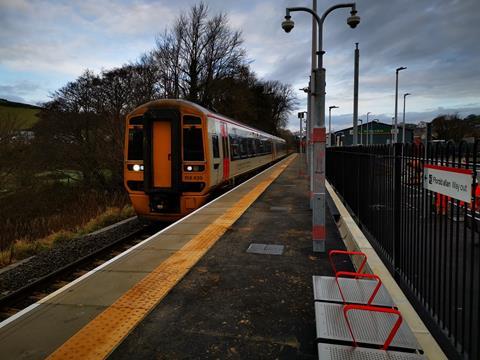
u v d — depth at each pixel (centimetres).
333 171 1692
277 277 521
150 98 2978
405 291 493
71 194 2416
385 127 5447
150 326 384
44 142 2345
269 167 3319
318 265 571
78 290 474
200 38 3653
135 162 1141
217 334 368
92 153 2606
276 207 1098
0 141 1905
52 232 1360
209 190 1169
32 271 834
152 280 509
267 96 6569
